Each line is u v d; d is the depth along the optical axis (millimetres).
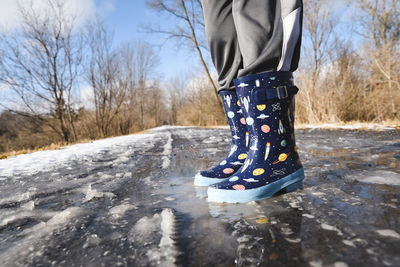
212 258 468
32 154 3053
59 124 9984
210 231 595
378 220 597
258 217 672
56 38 8406
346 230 552
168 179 1288
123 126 14250
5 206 935
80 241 583
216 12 1082
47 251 542
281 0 905
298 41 918
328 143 2402
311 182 1011
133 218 727
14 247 572
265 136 927
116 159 2293
